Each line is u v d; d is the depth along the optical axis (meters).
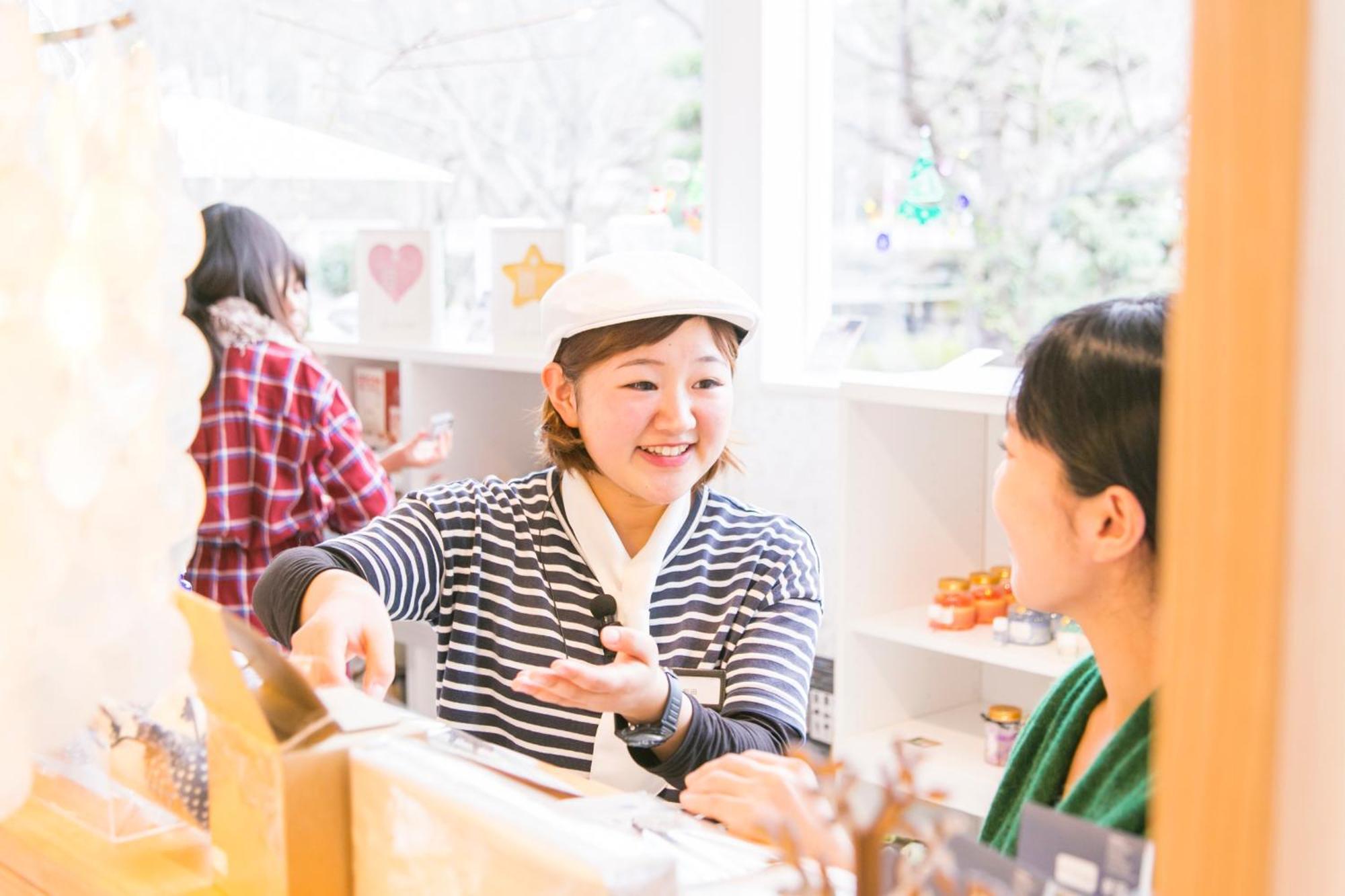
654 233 3.33
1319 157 0.45
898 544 2.75
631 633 1.25
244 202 4.43
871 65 3.32
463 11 4.08
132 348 0.77
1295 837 0.47
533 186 4.03
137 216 0.77
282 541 2.93
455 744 0.91
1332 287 0.45
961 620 2.60
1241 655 0.47
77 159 0.81
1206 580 0.48
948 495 2.83
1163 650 0.50
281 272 2.87
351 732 0.89
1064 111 2.99
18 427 0.75
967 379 2.58
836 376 3.27
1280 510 0.46
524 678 1.19
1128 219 2.91
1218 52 0.46
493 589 1.61
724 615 1.57
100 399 0.76
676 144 3.67
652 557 1.57
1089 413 0.84
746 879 0.81
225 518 2.85
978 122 3.14
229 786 0.88
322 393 2.88
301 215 4.44
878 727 2.76
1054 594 0.89
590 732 1.53
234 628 0.83
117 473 0.77
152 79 0.81
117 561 0.78
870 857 0.67
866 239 3.38
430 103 4.20
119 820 0.95
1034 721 1.03
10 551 0.75
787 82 3.36
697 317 1.50
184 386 0.84
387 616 1.38
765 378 3.37
